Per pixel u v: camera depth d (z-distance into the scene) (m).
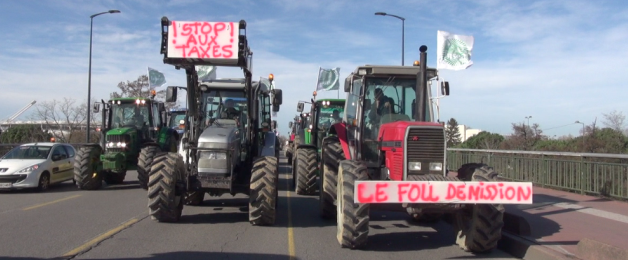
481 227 6.61
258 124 10.59
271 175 8.51
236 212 10.09
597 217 8.74
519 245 6.89
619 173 10.26
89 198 12.12
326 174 8.74
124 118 15.39
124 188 14.50
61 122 35.00
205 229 8.27
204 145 8.50
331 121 15.97
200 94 9.81
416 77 8.28
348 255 6.68
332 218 9.26
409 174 6.58
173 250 6.72
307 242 7.41
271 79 11.59
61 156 14.90
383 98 8.27
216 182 8.45
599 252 5.79
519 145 18.88
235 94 10.21
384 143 7.34
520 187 5.93
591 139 15.72
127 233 7.80
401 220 9.58
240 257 6.44
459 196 5.89
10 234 7.59
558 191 12.02
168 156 8.73
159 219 8.62
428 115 7.99
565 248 6.53
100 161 14.04
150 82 19.47
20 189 14.01
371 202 5.86
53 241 7.12
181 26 8.09
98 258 6.23
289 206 11.17
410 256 6.74
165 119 16.75
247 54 8.79
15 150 14.48
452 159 17.50
